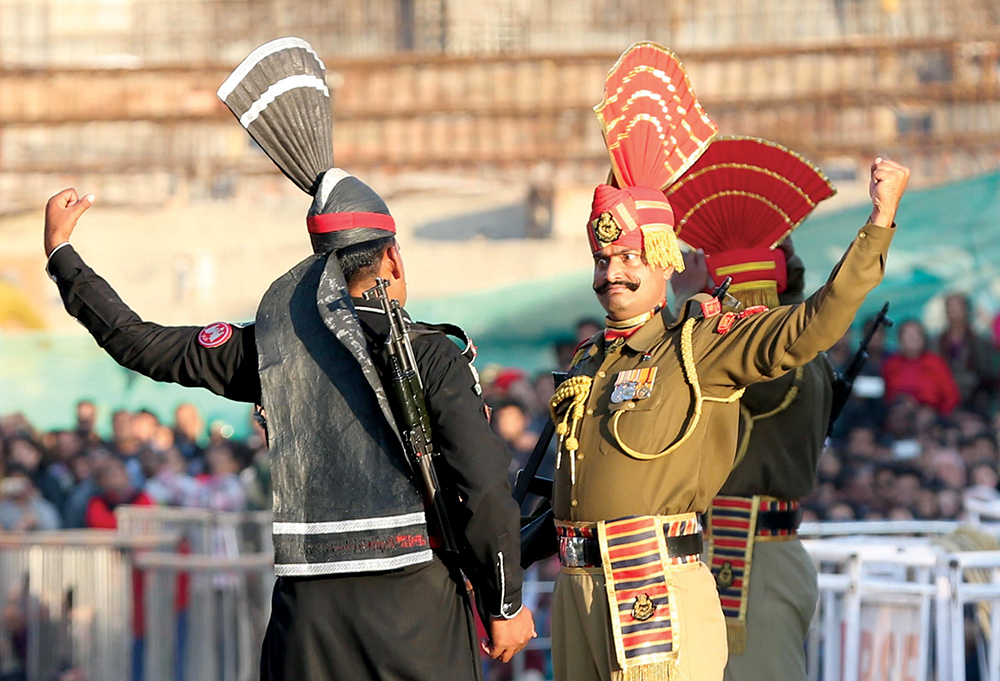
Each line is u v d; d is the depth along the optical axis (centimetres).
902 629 2045
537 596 2953
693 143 1408
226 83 1263
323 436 1177
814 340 1181
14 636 2606
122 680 2577
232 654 2603
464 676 1176
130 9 6025
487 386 4241
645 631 1255
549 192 5384
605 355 1345
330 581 1173
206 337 1243
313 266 1238
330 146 1300
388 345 1172
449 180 5444
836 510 3472
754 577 1567
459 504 1166
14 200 5338
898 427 3947
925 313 4422
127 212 5394
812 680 2384
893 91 5166
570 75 5462
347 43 5897
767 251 1597
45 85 5556
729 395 1274
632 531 1271
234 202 5478
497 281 5172
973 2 5434
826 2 5650
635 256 1325
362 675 1166
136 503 3700
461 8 5809
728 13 5731
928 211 4469
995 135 5081
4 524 3994
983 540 2083
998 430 3981
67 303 1260
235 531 2958
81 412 4438
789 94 5394
